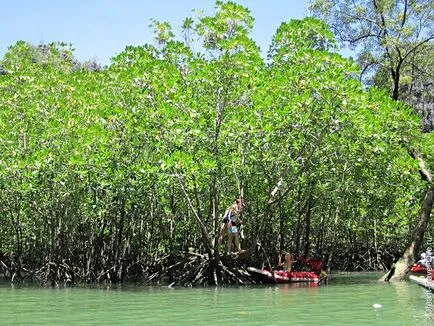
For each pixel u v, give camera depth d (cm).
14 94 1781
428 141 1911
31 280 1780
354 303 1148
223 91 1531
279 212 1867
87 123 1666
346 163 1623
